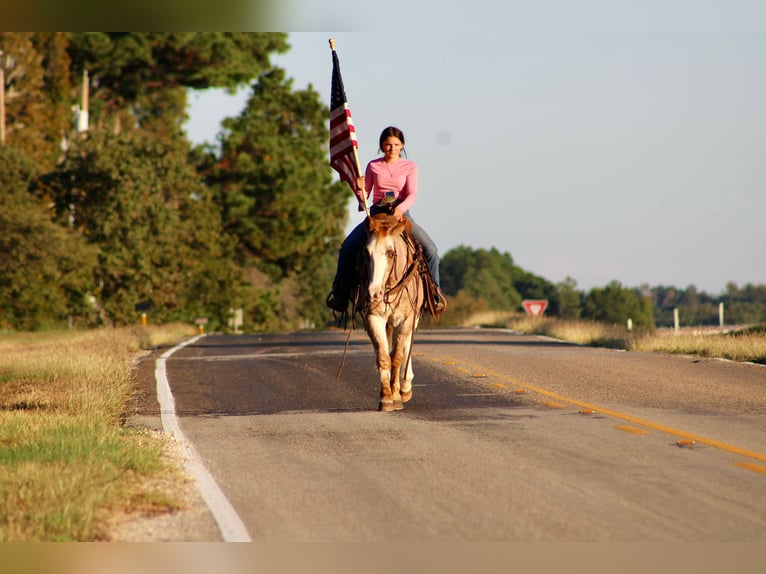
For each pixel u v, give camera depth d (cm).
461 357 7231
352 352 7975
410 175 4544
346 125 4594
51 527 2461
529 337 10562
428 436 3797
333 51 4641
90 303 19788
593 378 5766
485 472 3094
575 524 2473
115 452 3325
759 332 8256
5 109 19650
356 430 3991
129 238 19462
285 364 7006
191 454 3559
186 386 5822
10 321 17650
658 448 3453
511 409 4522
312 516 2620
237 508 2727
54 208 19812
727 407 4481
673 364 6656
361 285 4391
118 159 19750
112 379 5922
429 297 4591
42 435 3744
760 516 2509
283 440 3806
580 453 3381
